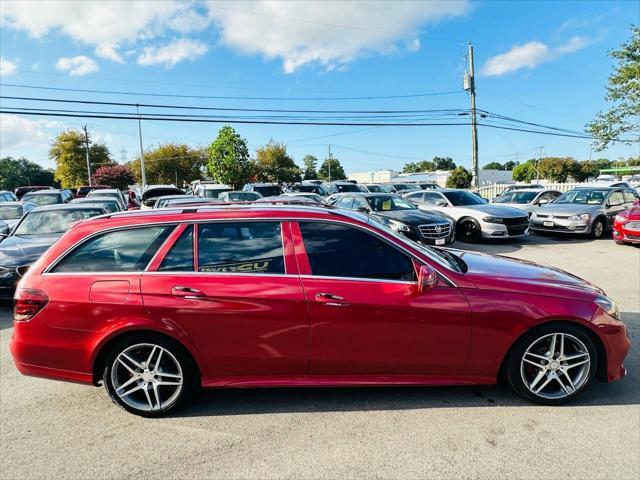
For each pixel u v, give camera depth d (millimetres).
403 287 3109
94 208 9008
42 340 3137
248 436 2955
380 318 3068
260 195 16703
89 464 2709
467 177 48094
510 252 10242
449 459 2650
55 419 3256
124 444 2912
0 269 6207
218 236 3221
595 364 3215
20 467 2693
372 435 2922
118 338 3133
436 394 3455
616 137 18656
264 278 3100
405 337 3096
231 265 3146
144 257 3176
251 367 3141
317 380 3184
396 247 3213
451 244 10570
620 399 3326
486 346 3135
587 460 2617
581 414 3125
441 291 3113
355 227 3242
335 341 3090
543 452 2697
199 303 3041
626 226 10453
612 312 3229
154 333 3100
